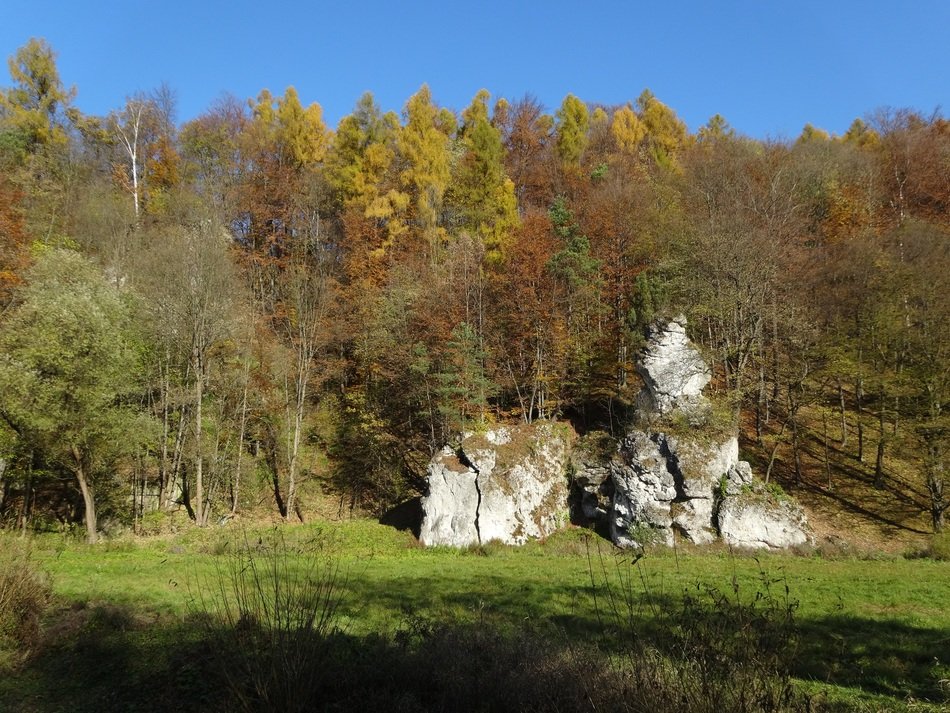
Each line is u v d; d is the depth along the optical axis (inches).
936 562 811.4
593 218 1374.3
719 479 957.2
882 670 385.1
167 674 305.1
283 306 1369.3
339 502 1238.3
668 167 1764.3
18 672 319.3
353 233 1441.9
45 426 824.9
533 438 1077.8
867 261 1206.9
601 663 250.5
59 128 1705.2
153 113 1779.0
